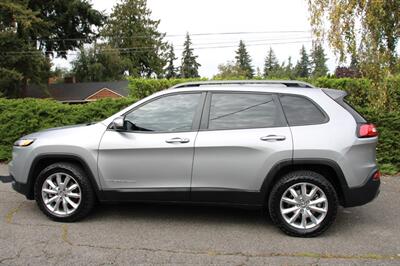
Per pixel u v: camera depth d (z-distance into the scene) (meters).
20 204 6.60
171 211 6.30
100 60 58.06
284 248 4.96
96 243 5.07
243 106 5.52
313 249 4.94
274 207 5.31
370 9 8.55
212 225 5.73
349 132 5.23
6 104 9.92
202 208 6.45
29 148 5.86
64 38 45.66
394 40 8.91
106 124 5.76
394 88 9.46
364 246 5.04
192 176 5.45
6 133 9.84
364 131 5.27
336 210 5.23
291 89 5.55
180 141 5.44
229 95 5.60
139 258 4.67
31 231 5.44
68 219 5.78
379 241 5.20
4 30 34.97
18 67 36.66
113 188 5.65
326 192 5.20
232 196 5.40
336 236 5.36
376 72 9.02
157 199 5.57
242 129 5.41
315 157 5.20
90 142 5.67
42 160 5.88
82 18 44.50
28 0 35.91
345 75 11.66
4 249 4.88
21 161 5.91
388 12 8.70
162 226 5.68
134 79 12.84
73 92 46.25
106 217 6.02
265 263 4.56
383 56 8.87
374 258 4.70
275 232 5.48
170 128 5.58
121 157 5.59
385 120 8.71
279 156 5.25
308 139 5.23
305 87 5.67
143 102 5.75
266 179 5.30
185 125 5.55
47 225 5.67
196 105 5.62
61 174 5.80
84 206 5.74
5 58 35.28
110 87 46.78
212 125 5.50
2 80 35.00
